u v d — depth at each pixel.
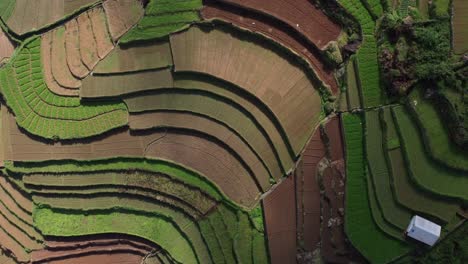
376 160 25.86
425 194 25.08
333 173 26.33
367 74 26.52
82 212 29.84
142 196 29.22
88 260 29.42
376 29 26.72
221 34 28.77
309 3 27.98
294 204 26.81
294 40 27.94
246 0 28.55
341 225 25.86
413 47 25.47
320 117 27.19
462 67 24.80
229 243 27.36
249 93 27.92
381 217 25.47
